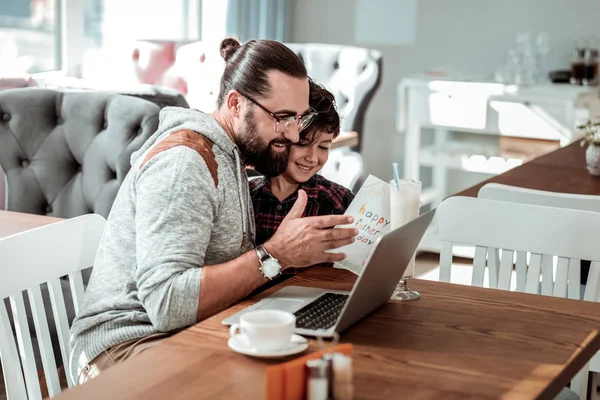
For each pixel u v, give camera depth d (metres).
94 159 2.91
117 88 3.67
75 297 1.95
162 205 1.71
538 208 2.11
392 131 5.94
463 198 2.19
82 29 4.52
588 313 1.76
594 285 2.06
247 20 5.52
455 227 2.20
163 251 1.69
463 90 4.96
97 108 2.93
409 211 1.79
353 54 4.70
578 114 4.79
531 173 3.13
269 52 1.83
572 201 2.37
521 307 1.78
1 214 2.62
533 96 4.77
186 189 1.72
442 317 1.70
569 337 1.62
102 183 2.90
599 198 2.34
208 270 1.69
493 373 1.43
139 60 4.56
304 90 1.85
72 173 2.98
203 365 1.41
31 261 1.83
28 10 4.21
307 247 1.72
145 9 4.93
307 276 1.94
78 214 2.95
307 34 6.07
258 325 1.43
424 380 1.39
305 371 1.25
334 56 4.76
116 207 1.87
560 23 5.32
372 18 5.86
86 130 2.94
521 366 1.46
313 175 2.12
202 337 1.53
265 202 2.09
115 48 4.65
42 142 2.99
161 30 5.07
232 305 1.76
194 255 1.71
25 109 2.98
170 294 1.67
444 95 5.01
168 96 3.56
